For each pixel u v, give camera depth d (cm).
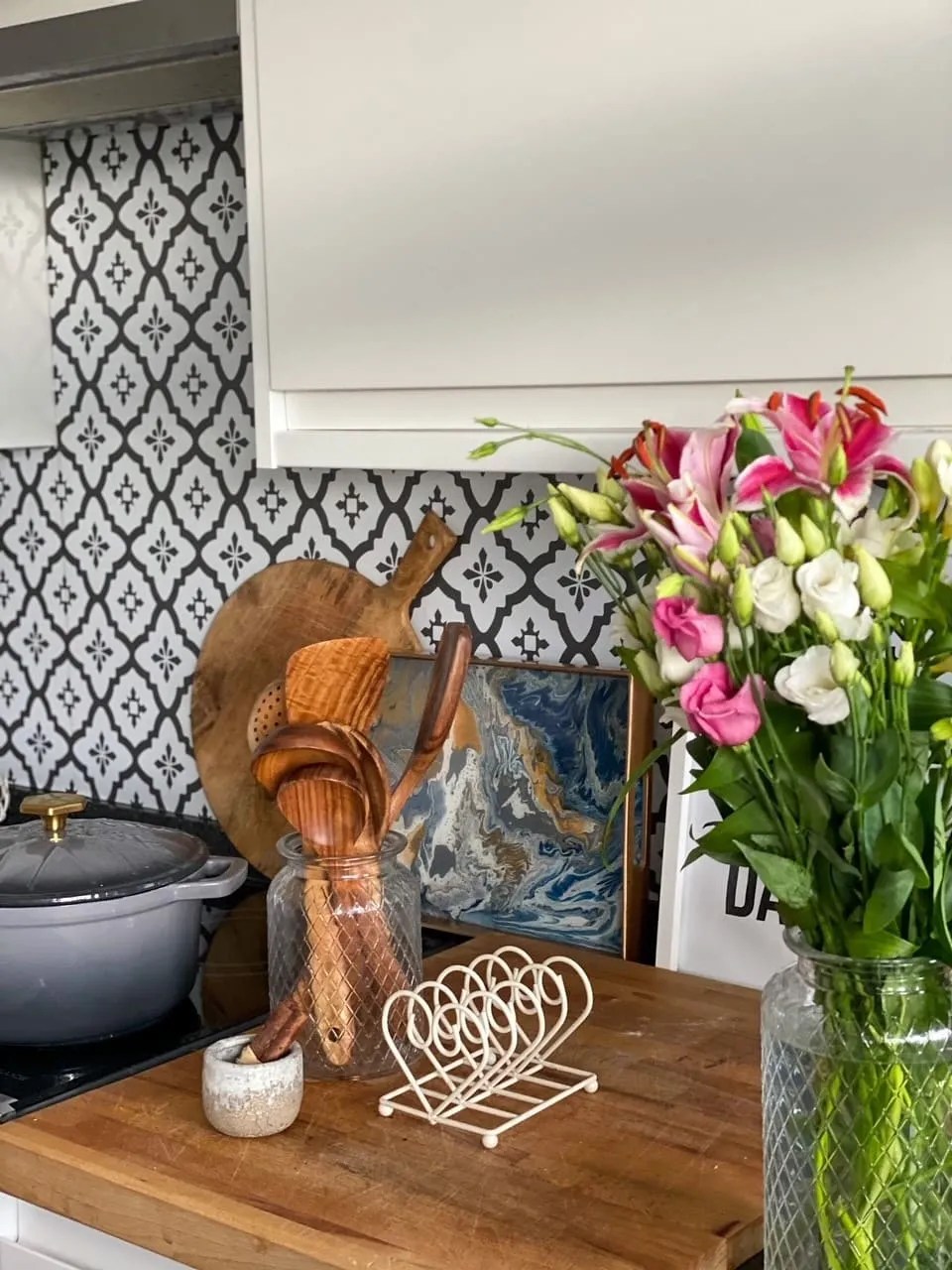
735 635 89
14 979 143
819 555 84
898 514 92
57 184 205
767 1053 100
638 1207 110
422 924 175
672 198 116
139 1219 114
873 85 105
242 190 187
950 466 86
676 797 153
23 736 224
